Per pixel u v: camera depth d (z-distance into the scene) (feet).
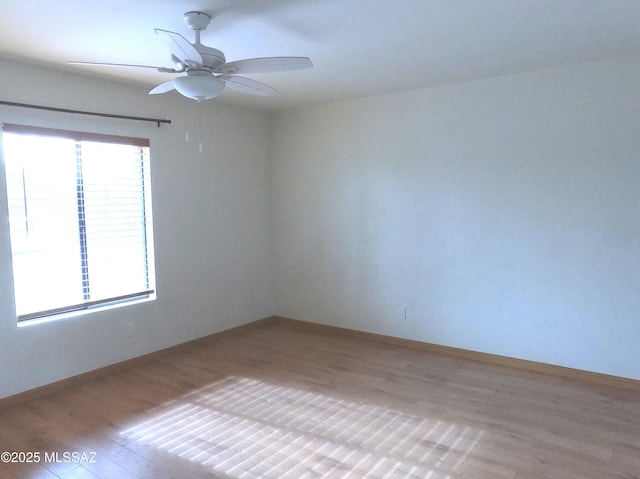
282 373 12.06
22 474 7.62
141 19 7.73
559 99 11.13
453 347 13.26
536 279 11.81
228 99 14.12
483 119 12.23
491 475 7.46
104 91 11.59
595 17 8.00
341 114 14.76
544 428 8.96
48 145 10.73
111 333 12.06
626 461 7.81
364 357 13.24
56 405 10.20
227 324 15.38
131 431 9.02
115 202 12.19
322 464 7.82
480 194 12.45
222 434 8.88
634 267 10.54
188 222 13.89
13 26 7.98
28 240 10.52
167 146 13.16
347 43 9.12
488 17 7.91
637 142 10.31
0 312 9.96
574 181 11.10
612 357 10.96
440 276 13.32
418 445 8.40
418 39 8.95
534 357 12.00
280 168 16.47
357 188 14.67
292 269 16.57
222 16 7.64
